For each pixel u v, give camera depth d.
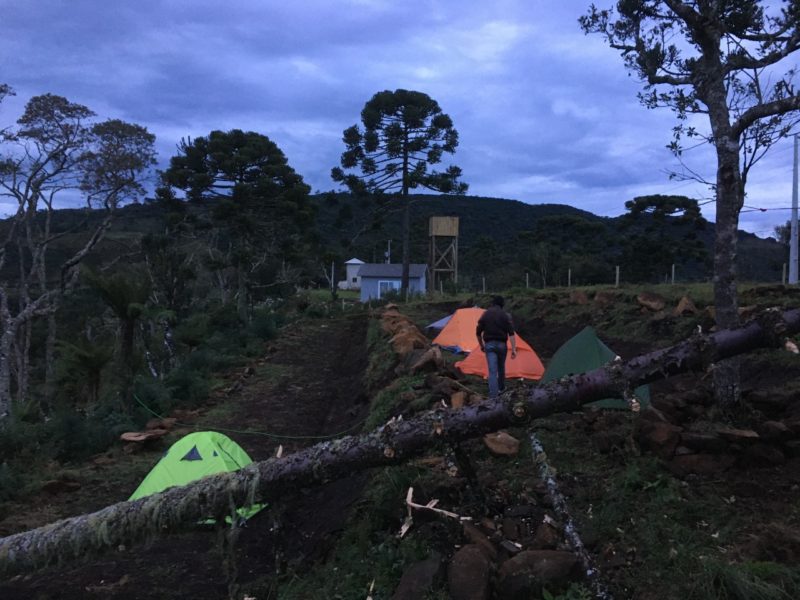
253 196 28.75
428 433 3.54
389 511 4.55
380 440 3.60
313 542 5.10
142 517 3.60
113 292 12.45
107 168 26.45
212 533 5.78
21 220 26.36
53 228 36.66
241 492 3.66
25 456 8.27
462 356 11.30
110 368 12.50
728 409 5.10
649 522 3.86
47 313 24.56
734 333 3.15
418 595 3.43
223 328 20.95
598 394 3.35
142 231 38.91
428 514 4.28
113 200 27.94
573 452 5.17
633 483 4.32
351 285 72.69
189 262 33.38
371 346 14.34
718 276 5.16
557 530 3.82
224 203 27.08
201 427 9.83
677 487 4.25
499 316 7.57
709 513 3.95
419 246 68.56
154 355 15.40
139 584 4.91
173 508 3.62
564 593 3.27
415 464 5.08
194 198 28.33
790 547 3.37
